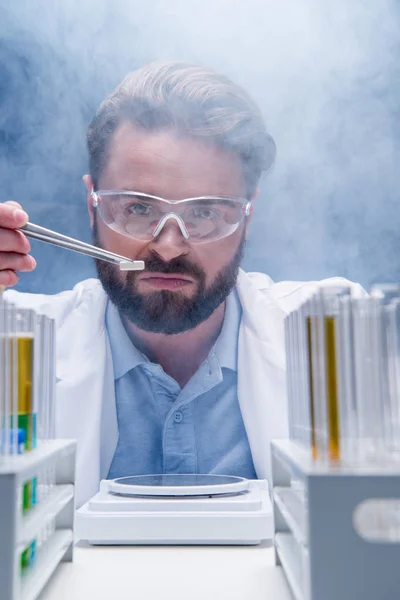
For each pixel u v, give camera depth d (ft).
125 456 5.41
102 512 3.31
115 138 5.44
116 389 5.51
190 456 5.34
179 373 5.71
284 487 2.91
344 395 2.25
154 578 2.81
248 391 5.44
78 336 5.45
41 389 2.85
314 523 1.99
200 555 3.18
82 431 5.15
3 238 4.54
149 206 5.27
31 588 2.30
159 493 3.45
